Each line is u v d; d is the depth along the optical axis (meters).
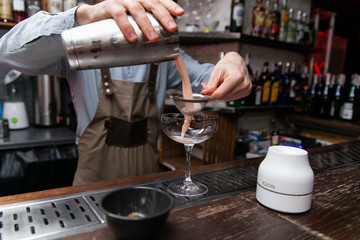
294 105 2.46
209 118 0.72
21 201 0.62
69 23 0.69
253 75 2.03
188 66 1.21
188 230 0.51
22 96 2.13
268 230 0.52
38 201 0.62
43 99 2.00
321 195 0.70
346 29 4.68
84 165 1.08
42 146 1.71
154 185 0.74
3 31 1.79
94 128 1.07
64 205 0.60
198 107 0.70
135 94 1.07
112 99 1.05
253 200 0.66
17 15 1.70
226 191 0.71
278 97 2.29
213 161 1.99
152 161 1.19
